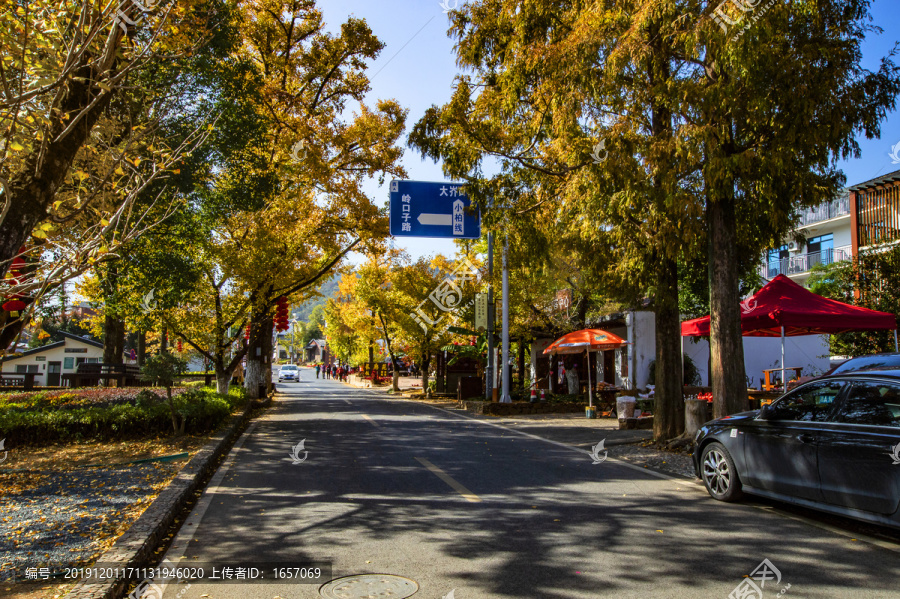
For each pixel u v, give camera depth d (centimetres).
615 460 997
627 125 946
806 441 596
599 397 2045
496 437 1309
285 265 1802
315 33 2012
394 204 1561
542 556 494
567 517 619
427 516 623
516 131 1195
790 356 2488
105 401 1628
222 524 593
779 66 836
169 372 1158
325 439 1258
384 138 1877
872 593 416
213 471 889
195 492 740
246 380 2352
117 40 507
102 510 614
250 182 1523
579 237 1309
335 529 575
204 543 532
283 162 1706
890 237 1919
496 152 1160
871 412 557
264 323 2298
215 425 1300
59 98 454
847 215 2819
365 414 1941
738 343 990
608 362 2598
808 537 550
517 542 532
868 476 533
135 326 1762
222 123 1299
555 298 2459
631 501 693
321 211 1914
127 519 580
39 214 473
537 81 1117
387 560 486
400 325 2959
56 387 2567
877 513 527
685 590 421
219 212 1537
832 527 584
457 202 1583
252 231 1750
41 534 529
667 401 1162
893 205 2120
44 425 1093
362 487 768
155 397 1208
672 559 486
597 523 596
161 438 1145
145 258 1388
